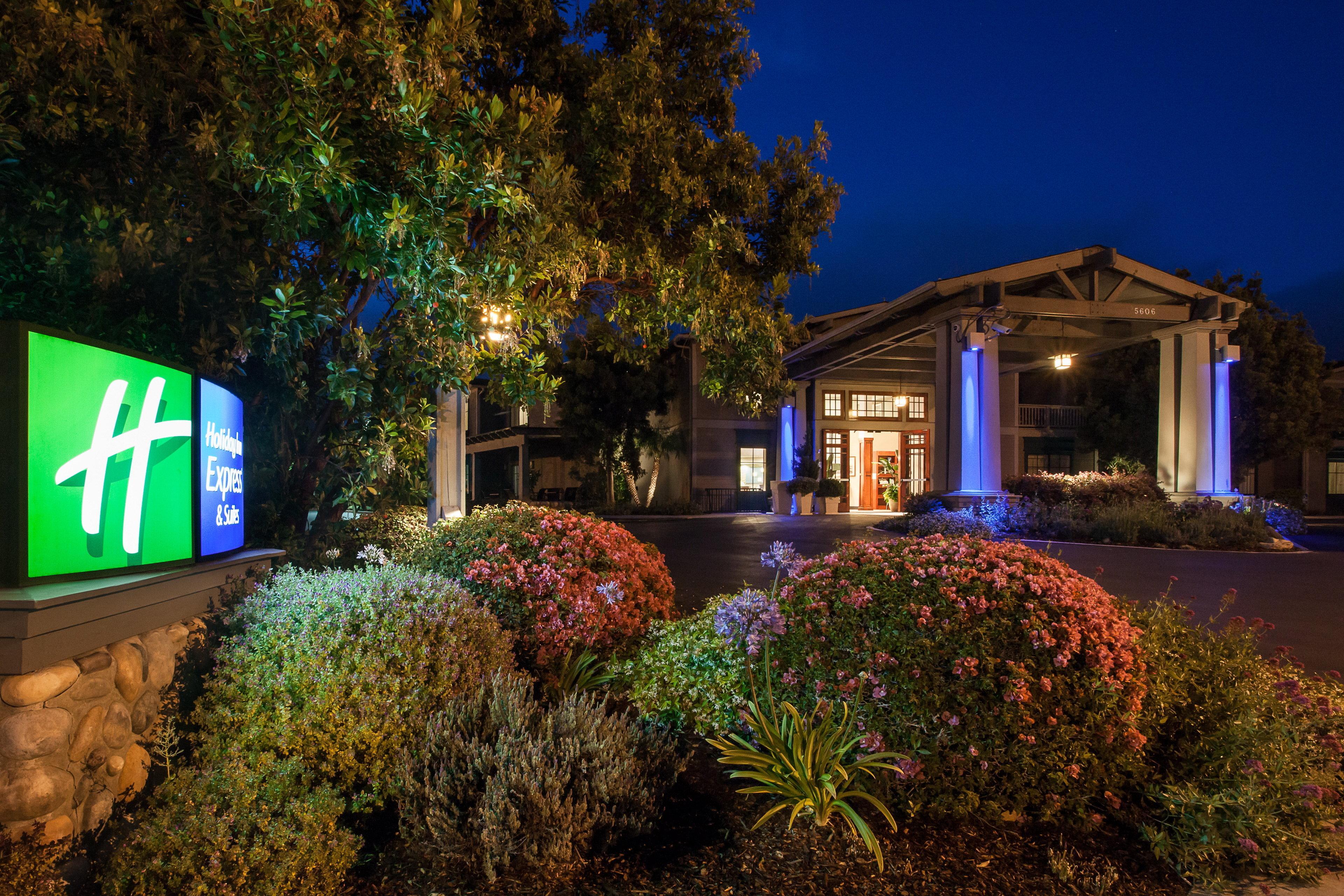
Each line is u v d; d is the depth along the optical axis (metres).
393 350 4.53
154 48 4.02
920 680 2.86
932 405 26.20
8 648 2.08
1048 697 2.83
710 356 6.61
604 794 2.61
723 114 7.21
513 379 5.04
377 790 2.75
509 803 2.45
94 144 3.54
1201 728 3.09
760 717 3.05
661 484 28.56
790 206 7.40
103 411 2.60
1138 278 16.00
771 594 3.56
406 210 3.44
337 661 2.92
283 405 4.68
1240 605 7.74
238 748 2.58
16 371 2.29
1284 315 23.48
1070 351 19.75
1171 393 17.36
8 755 2.08
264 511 4.89
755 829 2.74
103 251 3.30
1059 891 2.43
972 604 2.97
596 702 3.94
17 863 1.95
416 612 3.24
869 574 3.27
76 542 2.48
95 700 2.39
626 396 25.22
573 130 6.08
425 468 5.76
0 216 3.33
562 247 4.72
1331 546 14.33
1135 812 2.91
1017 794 2.81
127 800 2.53
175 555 2.97
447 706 3.01
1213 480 16.33
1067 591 2.99
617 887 2.40
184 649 3.03
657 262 5.86
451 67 4.04
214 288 3.99
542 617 4.29
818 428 25.06
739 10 6.88
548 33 6.46
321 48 3.21
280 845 2.17
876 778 2.88
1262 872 2.57
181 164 3.81
